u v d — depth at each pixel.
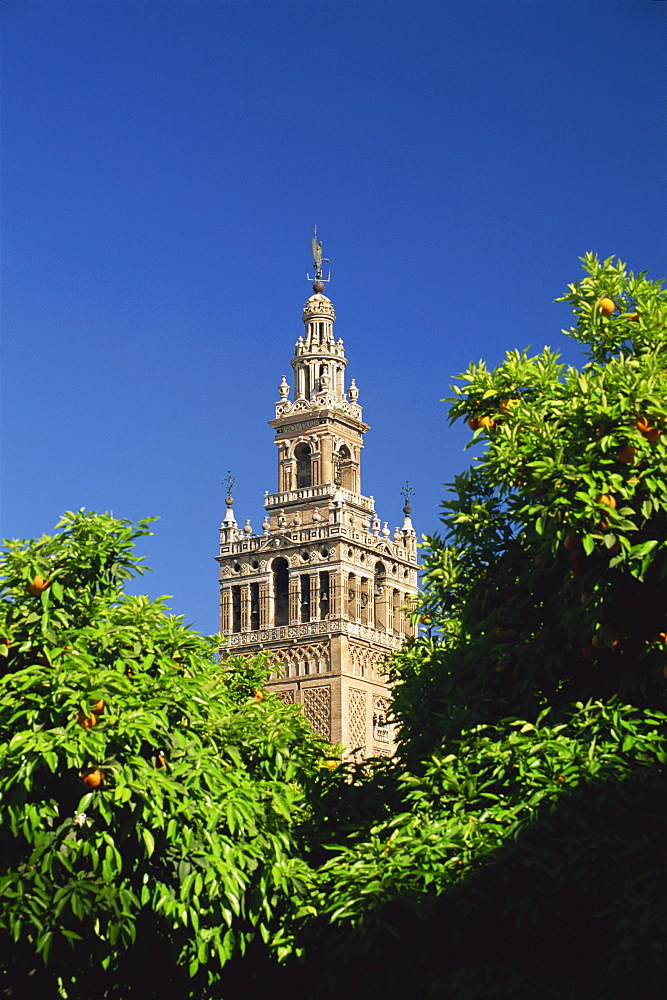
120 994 24.86
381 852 23.47
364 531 118.94
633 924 20.39
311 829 26.64
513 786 23.97
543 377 26.03
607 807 22.22
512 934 23.33
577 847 21.72
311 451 119.31
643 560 22.11
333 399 120.50
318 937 23.62
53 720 22.11
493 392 26.09
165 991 25.33
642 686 23.12
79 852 22.02
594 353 26.41
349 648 112.81
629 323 25.89
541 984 21.88
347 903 22.62
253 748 26.89
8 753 21.77
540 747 22.94
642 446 22.56
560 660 24.39
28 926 21.77
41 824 22.03
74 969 23.84
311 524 116.44
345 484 120.25
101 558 24.23
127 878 22.66
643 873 21.09
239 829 23.67
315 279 125.19
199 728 25.19
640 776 21.98
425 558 28.20
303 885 24.22
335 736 109.81
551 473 23.05
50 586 23.69
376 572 119.88
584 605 22.83
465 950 23.47
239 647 115.69
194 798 23.38
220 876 23.03
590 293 26.55
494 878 22.30
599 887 21.59
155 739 23.50
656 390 23.16
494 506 26.98
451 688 27.52
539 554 24.16
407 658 32.12
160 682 24.20
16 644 23.44
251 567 117.75
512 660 25.33
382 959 23.22
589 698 24.00
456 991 21.98
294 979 25.73
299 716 29.55
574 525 22.41
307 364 122.12
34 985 23.59
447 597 27.78
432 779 24.42
